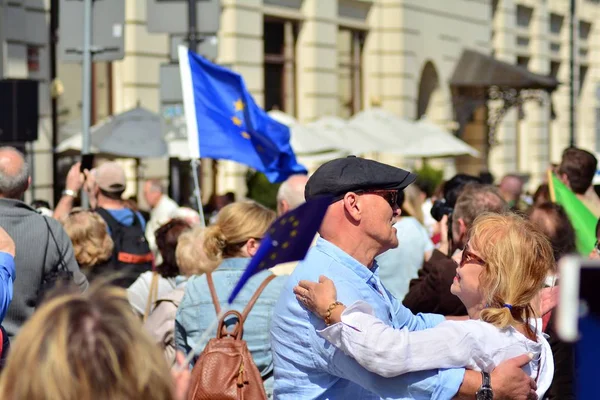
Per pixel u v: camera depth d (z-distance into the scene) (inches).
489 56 1258.0
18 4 614.5
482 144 1359.5
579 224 307.6
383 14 1117.7
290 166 366.9
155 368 88.4
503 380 144.3
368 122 856.9
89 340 86.8
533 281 152.2
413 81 1145.4
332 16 1015.0
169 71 471.2
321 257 157.5
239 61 878.4
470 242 157.8
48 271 240.4
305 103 985.5
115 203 362.9
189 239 253.0
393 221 160.2
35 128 455.8
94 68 748.0
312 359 152.7
